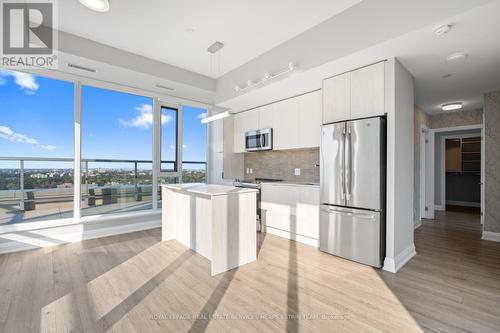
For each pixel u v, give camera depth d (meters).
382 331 1.62
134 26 2.82
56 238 3.37
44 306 1.88
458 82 3.33
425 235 3.94
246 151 4.88
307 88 3.57
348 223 2.83
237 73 3.98
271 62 3.38
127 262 2.76
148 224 4.24
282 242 3.50
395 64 2.57
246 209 2.75
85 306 1.88
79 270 2.53
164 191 3.59
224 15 2.63
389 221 2.59
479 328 1.64
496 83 3.37
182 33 2.98
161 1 2.39
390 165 2.58
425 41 2.23
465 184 6.95
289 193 3.65
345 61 2.66
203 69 4.07
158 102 4.44
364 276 2.43
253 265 2.70
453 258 2.92
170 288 2.17
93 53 3.10
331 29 2.66
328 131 3.04
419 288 2.19
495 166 3.70
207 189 2.87
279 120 4.18
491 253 3.09
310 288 2.19
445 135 6.29
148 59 3.61
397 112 2.64
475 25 1.97
